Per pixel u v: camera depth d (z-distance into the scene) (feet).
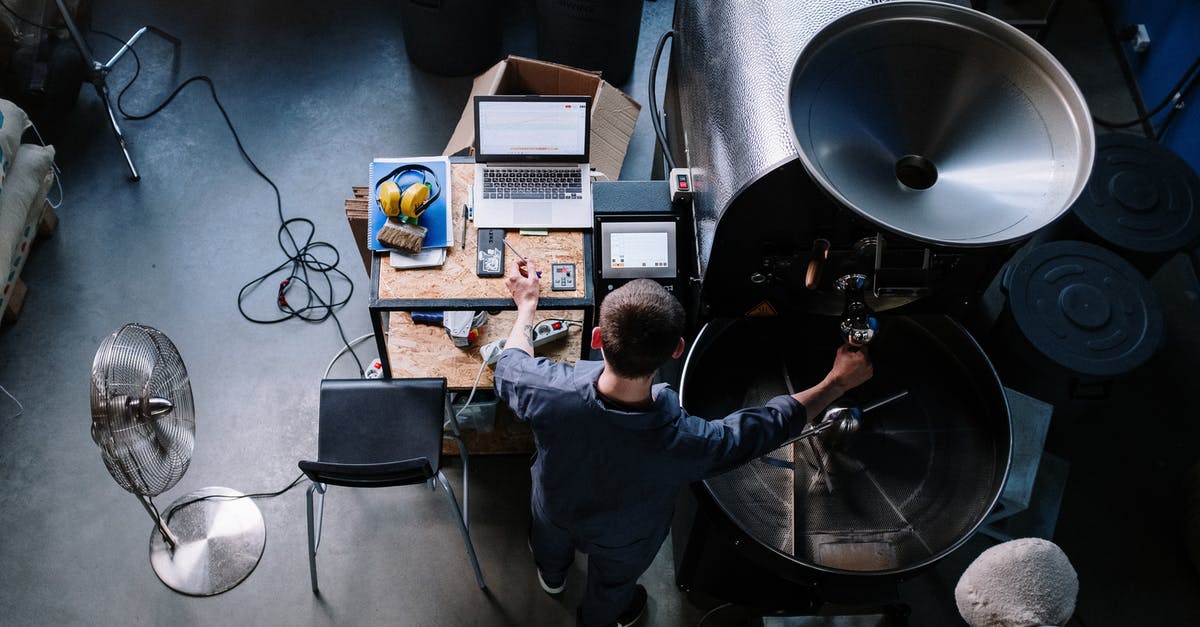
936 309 7.41
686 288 8.25
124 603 8.54
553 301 7.64
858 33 5.47
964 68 5.46
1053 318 9.02
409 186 7.99
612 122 10.46
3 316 9.95
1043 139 5.16
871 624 7.93
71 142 11.61
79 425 9.55
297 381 10.05
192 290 10.61
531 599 8.75
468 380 8.48
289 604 8.63
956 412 7.38
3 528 8.88
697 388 7.47
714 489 6.86
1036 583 3.25
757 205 6.47
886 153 5.55
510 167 8.20
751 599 8.41
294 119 12.12
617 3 11.36
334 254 11.00
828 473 7.07
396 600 8.70
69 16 10.31
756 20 7.14
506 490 9.37
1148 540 9.21
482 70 12.71
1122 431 9.90
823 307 7.42
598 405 5.50
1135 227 9.64
